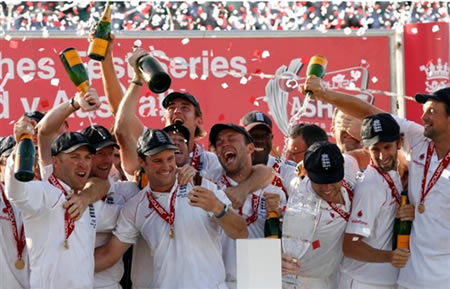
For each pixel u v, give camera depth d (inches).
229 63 1389.0
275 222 967.0
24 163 835.4
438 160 973.2
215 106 1384.1
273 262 796.0
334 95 1024.9
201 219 948.6
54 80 1214.3
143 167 952.3
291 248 964.0
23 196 877.8
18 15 1482.5
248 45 1392.7
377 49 1413.6
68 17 1448.1
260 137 1103.0
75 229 923.4
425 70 1401.3
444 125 965.2
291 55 1401.3
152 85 952.3
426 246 958.4
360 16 1699.1
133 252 1000.9
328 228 966.4
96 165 985.5
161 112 1366.9
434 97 969.5
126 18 1625.2
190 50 1382.9
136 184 1032.2
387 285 990.4
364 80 1412.4
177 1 1585.9
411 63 1408.7
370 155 993.5
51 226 912.3
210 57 1386.6
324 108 1392.7
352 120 1096.8
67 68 962.1
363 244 967.0
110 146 991.0
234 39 1390.3
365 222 962.1
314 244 971.9
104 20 1000.2
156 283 947.3
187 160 1040.8
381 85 1413.6
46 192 911.0
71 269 912.9
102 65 1071.0
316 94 1025.5
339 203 970.7
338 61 1411.2
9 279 952.3
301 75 1398.9
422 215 964.6
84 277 922.1
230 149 1007.0
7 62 1342.3
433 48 1400.1
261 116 1115.3
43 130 979.3
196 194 912.3
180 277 936.3
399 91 1412.4
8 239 956.0
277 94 1393.9
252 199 1005.2
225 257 995.9
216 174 1063.6
